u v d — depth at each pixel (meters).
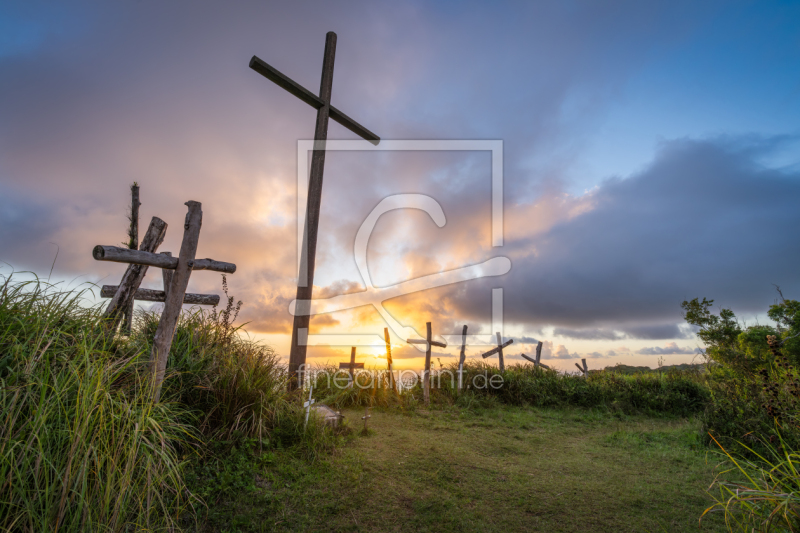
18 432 2.30
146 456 2.72
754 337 8.37
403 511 3.61
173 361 4.25
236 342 5.19
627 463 5.45
